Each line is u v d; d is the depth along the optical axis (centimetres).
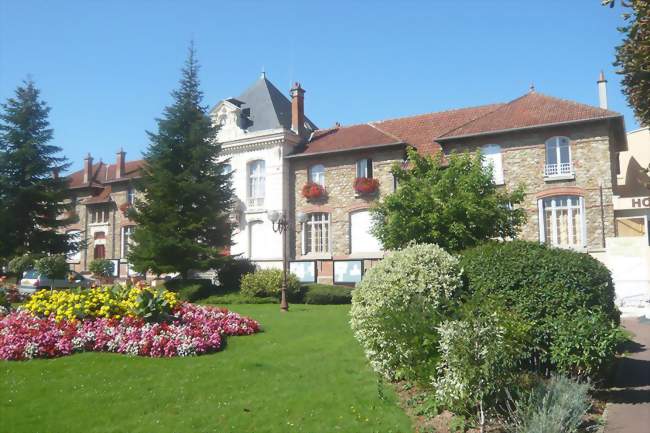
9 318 1105
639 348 1155
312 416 724
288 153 3189
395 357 802
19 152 3338
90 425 687
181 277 2603
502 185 2584
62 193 3494
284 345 1132
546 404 631
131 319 1104
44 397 773
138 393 796
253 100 3491
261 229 3203
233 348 1098
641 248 2052
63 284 2662
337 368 941
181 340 1033
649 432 646
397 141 2870
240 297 2173
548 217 2531
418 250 945
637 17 754
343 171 3017
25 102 3441
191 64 2709
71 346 995
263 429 685
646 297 1978
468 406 687
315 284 2259
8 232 3253
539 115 2584
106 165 4772
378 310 869
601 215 2412
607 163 2428
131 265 2609
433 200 1700
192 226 2472
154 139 2623
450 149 2689
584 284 793
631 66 795
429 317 763
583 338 730
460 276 881
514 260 839
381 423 704
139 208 2583
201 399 782
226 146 3328
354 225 2955
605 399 778
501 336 660
